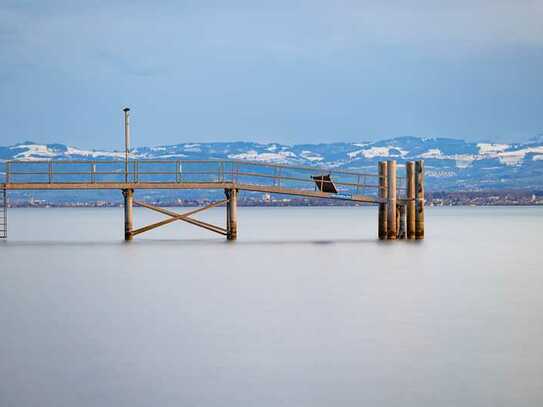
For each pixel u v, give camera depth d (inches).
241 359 1411.2
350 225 6643.7
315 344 1518.2
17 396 1221.1
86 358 1422.2
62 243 3777.1
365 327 1664.6
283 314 1809.8
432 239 4306.1
